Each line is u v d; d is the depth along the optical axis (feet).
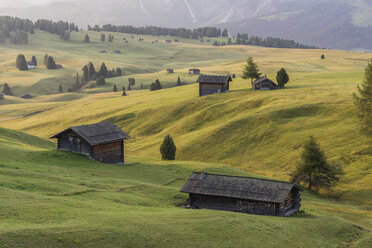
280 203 128.57
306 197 185.16
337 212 158.81
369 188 193.67
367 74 265.34
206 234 93.04
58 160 180.65
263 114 303.89
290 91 361.30
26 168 144.66
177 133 328.49
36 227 79.20
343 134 255.29
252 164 248.73
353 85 360.07
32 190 113.91
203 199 137.39
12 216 85.76
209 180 141.18
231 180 139.64
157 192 145.59
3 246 68.69
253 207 131.13
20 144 218.18
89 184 136.98
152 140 327.47
